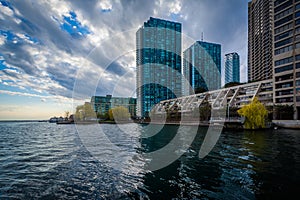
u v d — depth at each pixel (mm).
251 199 5395
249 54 106500
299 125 31781
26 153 12133
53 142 17719
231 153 11383
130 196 5605
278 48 48125
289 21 45625
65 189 6121
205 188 6109
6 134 28500
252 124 28766
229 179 6867
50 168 8406
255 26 98375
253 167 8359
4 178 7160
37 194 5797
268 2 84625
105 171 7855
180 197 5520
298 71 43469
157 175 7316
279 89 47250
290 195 5629
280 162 9180
